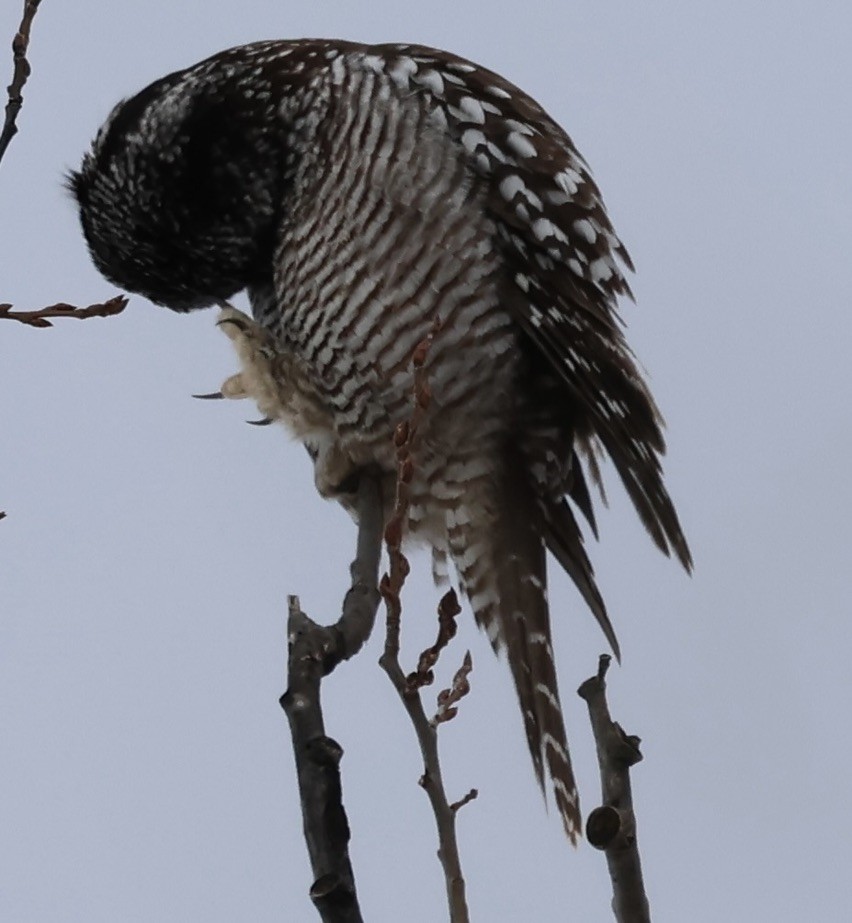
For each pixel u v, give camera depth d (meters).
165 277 11.25
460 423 10.16
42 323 6.67
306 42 10.53
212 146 10.53
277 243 10.44
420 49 10.23
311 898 5.78
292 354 10.38
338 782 6.00
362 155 9.97
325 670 7.25
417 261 9.92
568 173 10.09
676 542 9.80
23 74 6.61
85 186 11.20
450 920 5.84
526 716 9.89
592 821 6.13
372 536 9.91
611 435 9.88
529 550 10.21
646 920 6.11
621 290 10.16
